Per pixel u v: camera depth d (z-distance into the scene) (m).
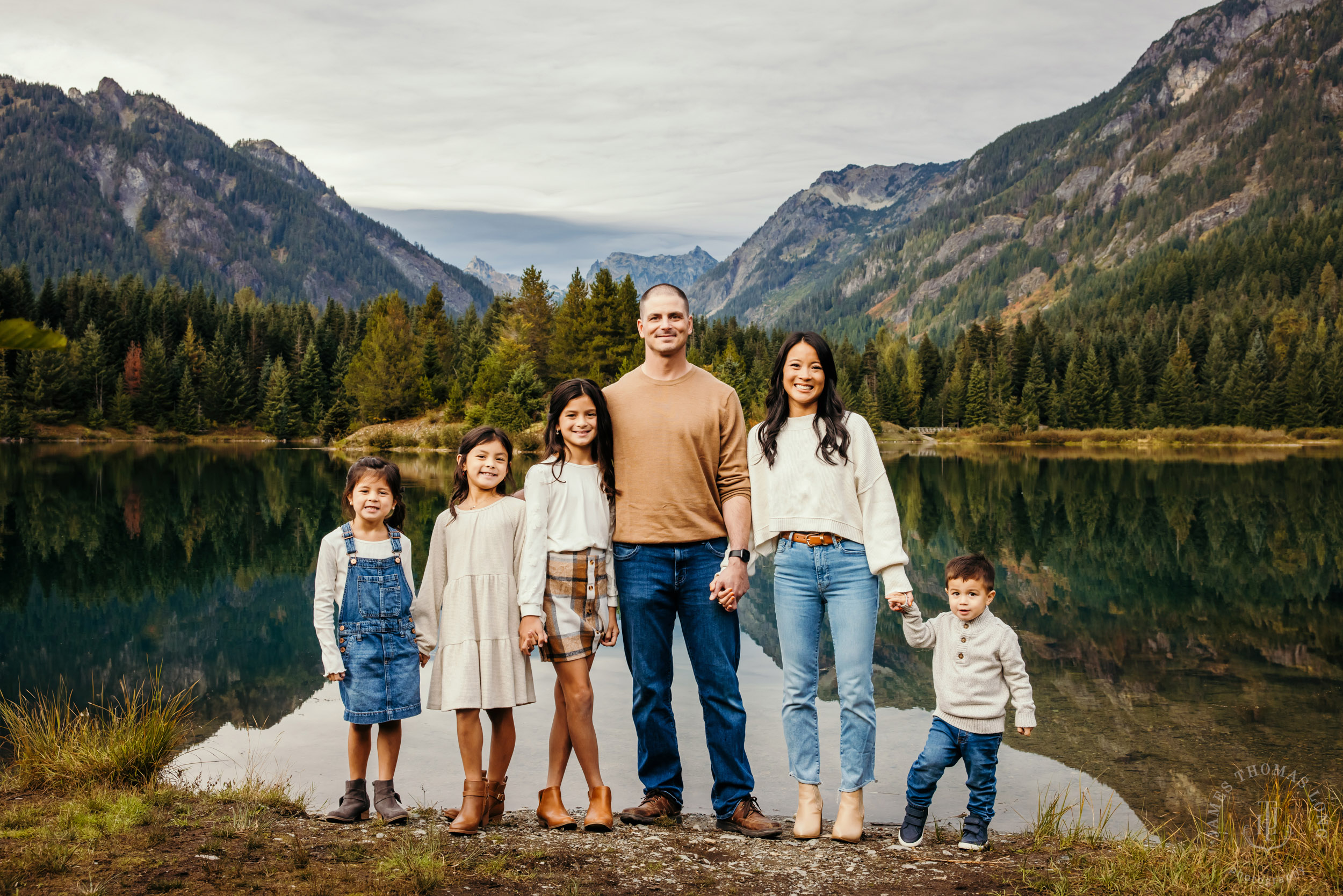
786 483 3.47
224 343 70.31
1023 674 3.32
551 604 3.37
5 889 2.44
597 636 3.52
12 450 47.66
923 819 3.42
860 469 3.41
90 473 32.22
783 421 3.51
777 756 5.02
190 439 62.84
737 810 3.48
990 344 80.25
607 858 3.03
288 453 49.03
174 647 8.45
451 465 37.06
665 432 3.38
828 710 5.98
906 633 3.48
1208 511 21.23
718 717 3.48
